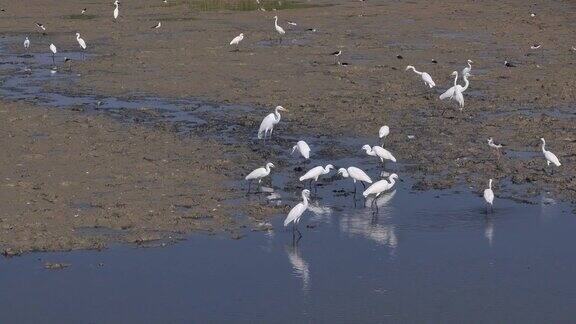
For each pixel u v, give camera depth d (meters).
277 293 18.41
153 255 20.06
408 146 28.58
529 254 20.28
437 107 33.88
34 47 49.59
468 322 17.14
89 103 34.84
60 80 39.59
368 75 40.06
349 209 23.09
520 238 21.16
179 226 21.59
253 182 24.95
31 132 29.81
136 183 24.53
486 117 32.31
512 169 26.08
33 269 19.28
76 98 35.81
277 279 19.03
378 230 21.66
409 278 19.11
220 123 31.58
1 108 33.38
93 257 19.89
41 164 26.09
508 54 45.53
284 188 24.56
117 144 28.42
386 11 63.97
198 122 31.78
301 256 20.16
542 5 66.38
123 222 21.66
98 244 20.42
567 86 37.31
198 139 29.34
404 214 22.75
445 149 28.22
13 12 65.62
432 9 65.06
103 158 26.81
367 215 22.69
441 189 24.59
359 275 19.23
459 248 20.61
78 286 18.61
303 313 17.53
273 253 20.28
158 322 17.17
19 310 17.61
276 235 21.31
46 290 18.41
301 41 50.38
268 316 17.41
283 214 22.61
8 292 18.30
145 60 44.38
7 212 22.09
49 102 34.94
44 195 23.38
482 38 51.16
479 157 27.36
